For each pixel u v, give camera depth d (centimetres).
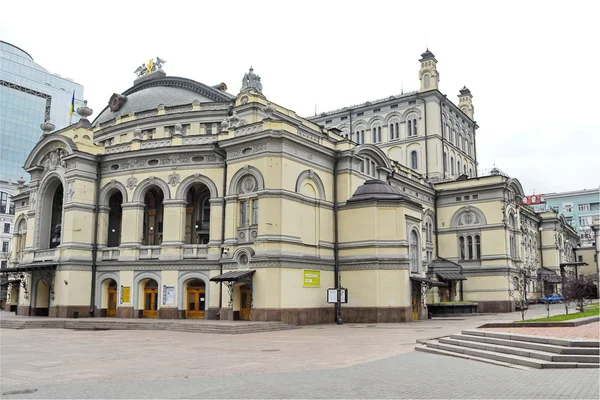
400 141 7594
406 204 4722
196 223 4922
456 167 7888
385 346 2697
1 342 2978
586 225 13688
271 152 4212
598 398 1373
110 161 4922
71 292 4666
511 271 6462
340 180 4841
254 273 4100
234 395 1474
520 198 7194
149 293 4662
